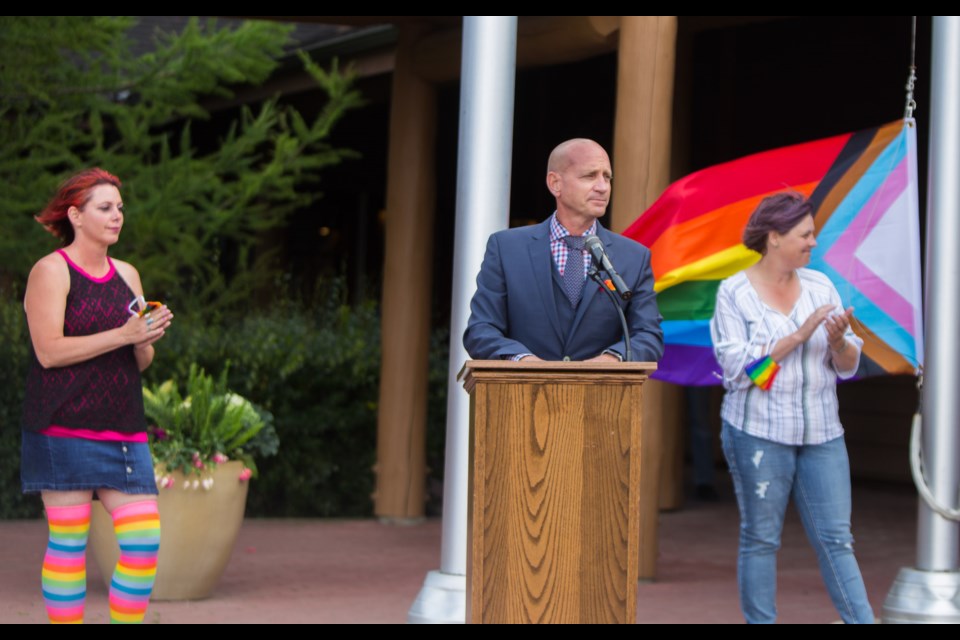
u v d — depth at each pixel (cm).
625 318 615
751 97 1752
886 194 892
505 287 618
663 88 1021
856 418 1761
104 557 917
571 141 619
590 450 521
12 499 1270
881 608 952
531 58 1148
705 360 948
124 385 679
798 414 728
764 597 739
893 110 1614
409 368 1337
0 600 890
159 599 923
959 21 880
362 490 1396
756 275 751
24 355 1263
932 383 877
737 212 938
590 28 1081
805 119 1695
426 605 838
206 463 912
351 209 2117
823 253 904
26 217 1446
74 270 677
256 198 1864
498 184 867
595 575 520
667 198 947
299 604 923
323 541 1228
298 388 1368
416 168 1330
